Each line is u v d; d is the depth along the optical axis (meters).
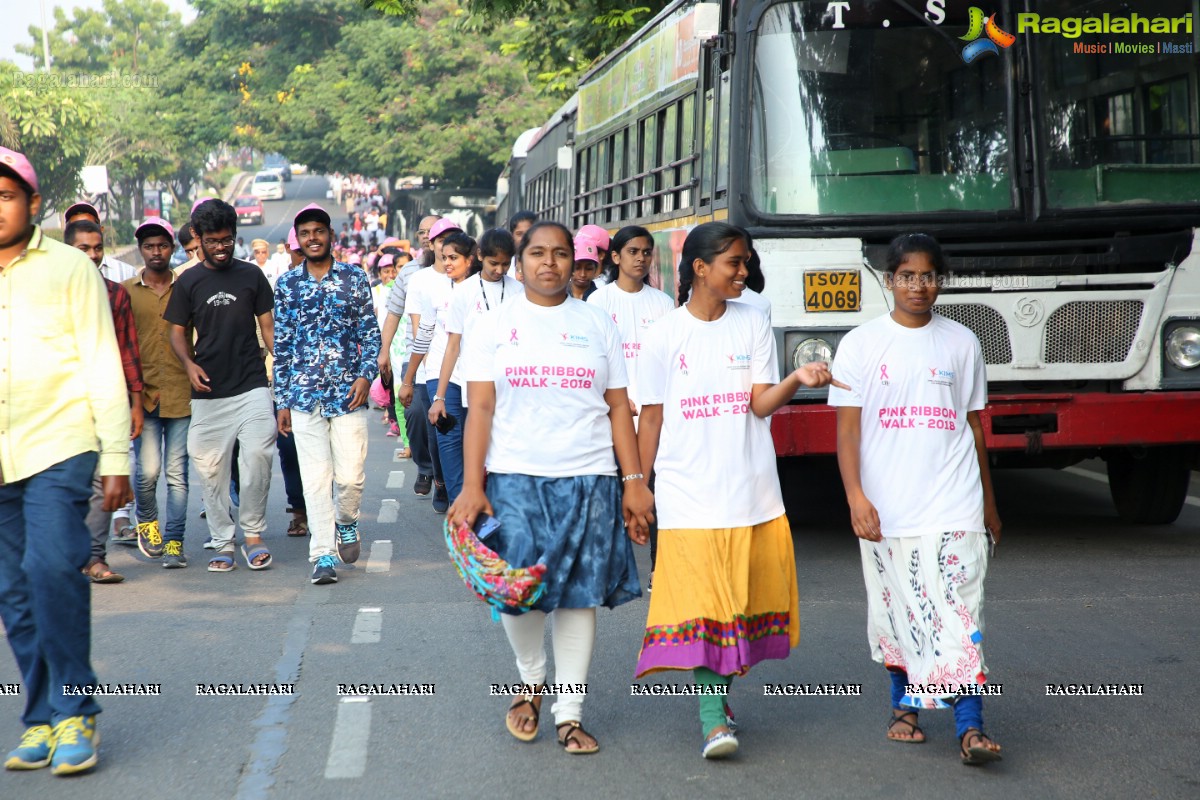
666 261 10.17
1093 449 8.97
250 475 8.38
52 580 4.73
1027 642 6.52
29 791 4.66
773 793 4.60
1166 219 8.20
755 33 8.27
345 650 6.46
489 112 44.41
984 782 4.70
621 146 12.06
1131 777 4.73
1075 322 8.17
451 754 5.02
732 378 4.93
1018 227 8.16
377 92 46.84
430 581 8.05
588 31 18.97
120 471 4.86
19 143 48.16
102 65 84.12
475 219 37.19
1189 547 8.77
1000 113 8.23
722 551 4.87
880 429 4.95
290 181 117.25
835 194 8.18
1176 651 6.32
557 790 4.64
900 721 5.15
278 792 4.64
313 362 8.02
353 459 8.16
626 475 5.11
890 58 8.25
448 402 9.13
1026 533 9.40
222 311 8.25
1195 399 8.12
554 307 5.04
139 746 5.12
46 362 4.77
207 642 6.64
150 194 77.75
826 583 7.85
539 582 4.68
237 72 54.09
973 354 5.01
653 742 5.15
